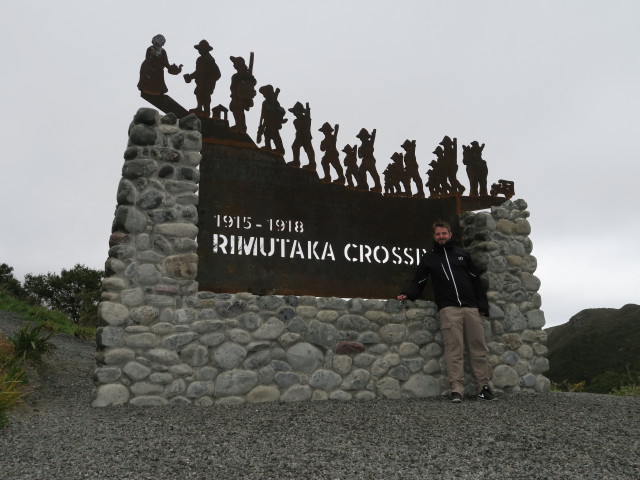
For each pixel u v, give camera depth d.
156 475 2.88
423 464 3.17
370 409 4.83
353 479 2.87
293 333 5.41
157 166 5.21
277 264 5.79
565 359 30.91
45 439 3.51
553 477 3.00
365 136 6.55
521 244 6.62
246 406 4.91
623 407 5.16
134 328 4.84
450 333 5.64
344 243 6.16
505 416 4.57
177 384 4.89
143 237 5.03
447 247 5.95
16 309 9.48
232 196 5.71
